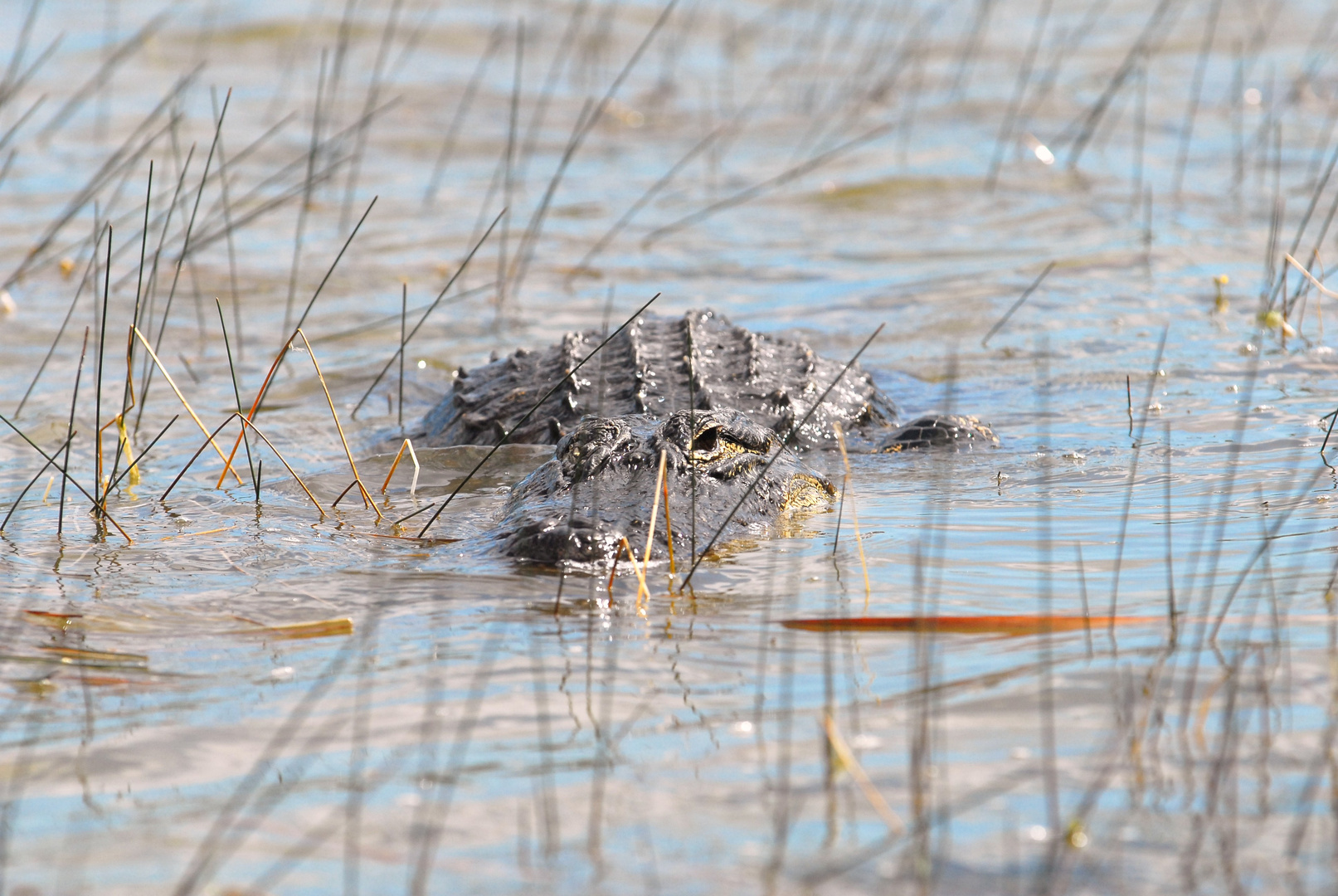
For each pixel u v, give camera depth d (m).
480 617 8.95
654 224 24.78
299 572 10.18
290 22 37.31
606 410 14.46
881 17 40.59
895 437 14.45
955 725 7.03
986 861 5.79
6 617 9.03
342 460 14.45
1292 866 5.69
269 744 6.98
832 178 27.08
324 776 6.63
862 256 22.84
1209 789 6.28
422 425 16.00
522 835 6.07
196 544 11.02
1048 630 8.36
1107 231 23.31
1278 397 14.81
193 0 39.81
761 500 11.48
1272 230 21.06
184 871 5.81
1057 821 6.05
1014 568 9.73
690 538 10.52
